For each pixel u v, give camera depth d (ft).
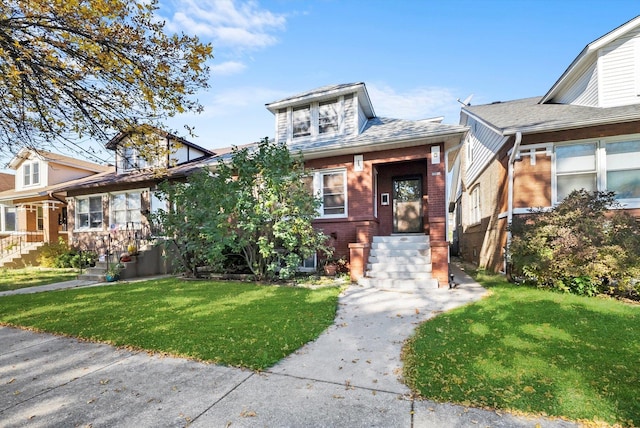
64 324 17.79
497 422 8.31
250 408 9.24
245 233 30.04
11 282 34.78
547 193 28.76
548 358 11.82
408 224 38.34
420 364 11.74
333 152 34.22
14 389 10.75
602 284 22.65
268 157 29.63
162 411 9.18
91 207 51.65
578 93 33.50
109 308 21.08
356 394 9.91
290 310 19.52
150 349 13.89
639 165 26.78
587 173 28.14
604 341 13.46
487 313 17.92
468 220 53.06
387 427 8.22
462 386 10.00
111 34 17.79
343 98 37.99
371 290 25.96
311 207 30.45
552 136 28.60
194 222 31.30
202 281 31.83
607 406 8.78
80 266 45.75
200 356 12.92
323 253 34.53
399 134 31.68
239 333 15.46
